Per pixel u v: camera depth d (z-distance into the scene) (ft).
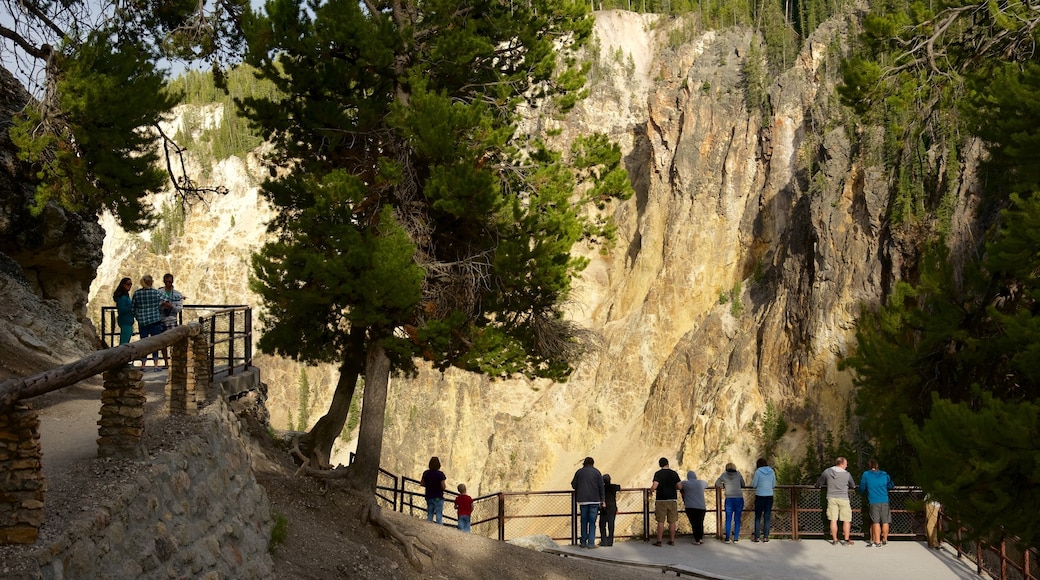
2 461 22.44
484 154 59.72
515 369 61.41
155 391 50.55
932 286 53.67
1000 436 40.68
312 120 58.29
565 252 59.77
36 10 60.23
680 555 67.82
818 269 288.10
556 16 64.13
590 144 64.28
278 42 56.80
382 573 47.60
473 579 53.98
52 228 67.82
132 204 57.98
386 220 55.21
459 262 59.52
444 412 369.30
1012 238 45.88
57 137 53.42
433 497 69.97
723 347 321.93
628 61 434.30
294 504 53.42
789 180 338.34
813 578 61.11
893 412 53.21
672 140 377.09
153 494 29.58
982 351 49.42
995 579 59.67
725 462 281.95
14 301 60.34
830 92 325.01
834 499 70.59
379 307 55.47
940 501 43.27
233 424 44.16
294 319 61.87
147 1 64.18
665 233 366.63
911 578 60.75
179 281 491.31
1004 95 49.37
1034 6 56.34
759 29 398.62
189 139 510.99
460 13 60.54
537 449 343.46
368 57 56.54
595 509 70.79
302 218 56.29
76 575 23.47
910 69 62.18
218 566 33.30
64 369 25.57
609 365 352.90
